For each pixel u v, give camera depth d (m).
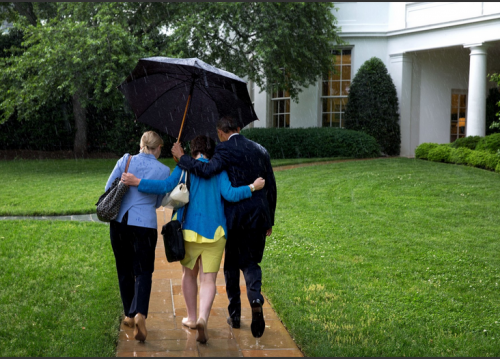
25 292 4.29
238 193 3.40
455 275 4.93
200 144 3.60
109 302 4.09
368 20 16.62
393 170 12.05
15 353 3.15
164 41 14.88
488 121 17.81
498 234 6.50
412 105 16.69
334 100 17.25
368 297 4.32
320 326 3.66
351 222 7.18
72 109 18.27
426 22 15.52
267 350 3.32
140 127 16.53
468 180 10.45
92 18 13.82
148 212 3.47
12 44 17.69
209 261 3.43
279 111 18.03
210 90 3.88
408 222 7.16
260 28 13.95
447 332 3.69
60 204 8.45
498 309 4.13
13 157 16.83
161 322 3.78
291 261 5.36
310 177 11.23
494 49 16.81
